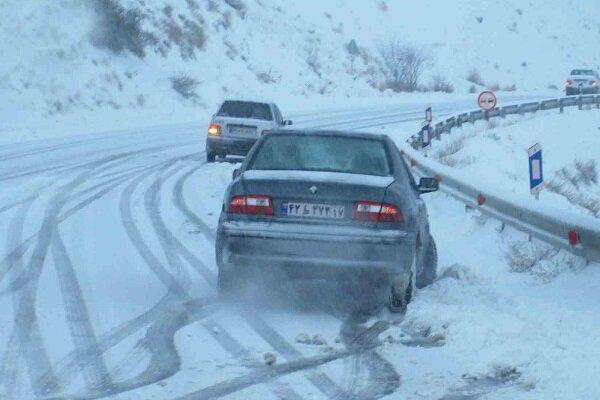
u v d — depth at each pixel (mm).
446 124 45656
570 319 11414
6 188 22562
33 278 13617
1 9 43875
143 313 11953
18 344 10359
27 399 8625
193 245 16812
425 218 13820
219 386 9156
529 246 16469
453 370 9844
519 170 41250
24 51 42969
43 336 10703
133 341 10656
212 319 11820
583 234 14828
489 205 19609
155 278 14031
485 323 11195
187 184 25516
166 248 16391
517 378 9547
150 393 8883
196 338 10891
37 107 40500
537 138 48844
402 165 13188
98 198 21922
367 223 11758
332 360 10211
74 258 15156
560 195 32625
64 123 40156
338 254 11719
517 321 11289
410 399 8891
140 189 23922
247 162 12914
